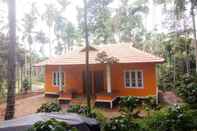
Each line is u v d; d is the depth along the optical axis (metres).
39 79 38.75
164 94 19.14
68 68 19.09
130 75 17.03
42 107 11.13
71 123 5.52
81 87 18.64
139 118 9.79
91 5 12.27
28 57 28.58
